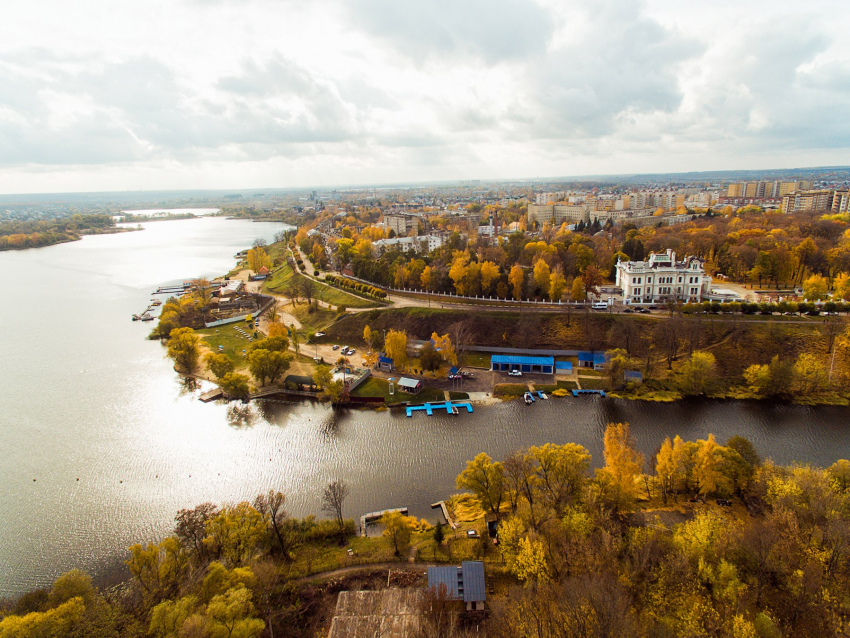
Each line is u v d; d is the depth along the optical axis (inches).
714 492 3895.2
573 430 5506.9
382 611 2864.2
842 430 5305.1
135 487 4736.7
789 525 3053.6
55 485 4763.8
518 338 7573.8
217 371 6934.1
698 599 2642.7
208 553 3484.3
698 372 6092.5
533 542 3097.9
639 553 2935.5
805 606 2561.5
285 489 4677.7
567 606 2486.5
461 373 6948.8
